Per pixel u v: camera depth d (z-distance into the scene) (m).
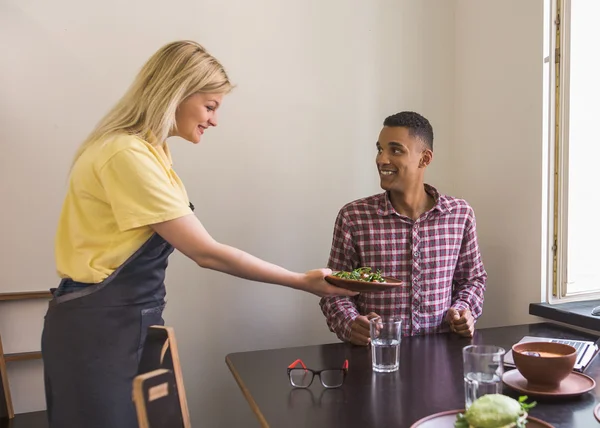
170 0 2.02
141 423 0.86
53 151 1.90
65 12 1.90
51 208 1.90
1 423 1.74
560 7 1.90
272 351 1.58
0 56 1.83
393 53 2.34
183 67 1.32
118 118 1.32
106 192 1.23
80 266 1.26
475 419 0.81
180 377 1.04
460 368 1.37
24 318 1.89
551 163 1.94
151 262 1.30
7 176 1.85
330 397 1.18
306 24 2.21
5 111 1.84
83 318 1.23
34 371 1.90
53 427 1.24
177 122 1.38
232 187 2.12
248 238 2.14
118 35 1.96
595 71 1.94
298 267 2.22
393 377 1.30
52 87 1.89
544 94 1.95
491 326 2.22
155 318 1.32
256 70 2.14
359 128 2.29
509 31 2.11
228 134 2.11
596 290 1.99
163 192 1.24
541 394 1.09
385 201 1.80
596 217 1.97
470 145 2.35
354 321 1.63
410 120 1.75
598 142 1.96
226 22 2.09
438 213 1.80
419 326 1.76
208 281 2.11
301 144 2.21
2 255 1.85
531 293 2.02
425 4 2.38
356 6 2.28
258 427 2.17
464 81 2.38
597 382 1.20
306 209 2.22
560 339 1.51
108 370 1.23
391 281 1.54
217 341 2.12
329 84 2.24
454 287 1.95
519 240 2.07
